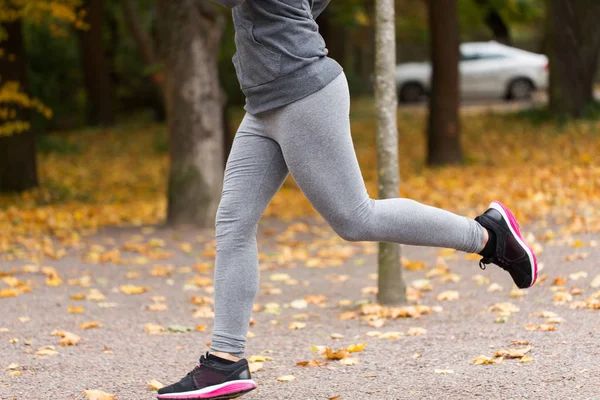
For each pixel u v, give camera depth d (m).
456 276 6.66
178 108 10.27
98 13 24.45
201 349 4.65
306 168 2.98
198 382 3.13
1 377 3.95
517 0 16.56
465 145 17.67
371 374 3.86
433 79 15.74
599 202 9.85
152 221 11.16
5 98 11.62
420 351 4.28
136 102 28.75
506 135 18.20
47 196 13.38
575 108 19.06
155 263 8.16
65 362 4.28
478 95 28.69
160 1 10.25
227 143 16.02
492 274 6.72
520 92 28.48
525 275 3.28
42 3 11.70
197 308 6.00
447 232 3.11
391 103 5.55
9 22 13.12
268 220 11.29
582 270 6.27
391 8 5.47
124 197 14.27
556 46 19.03
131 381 3.91
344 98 3.00
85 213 11.72
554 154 15.31
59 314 5.63
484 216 3.23
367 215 3.03
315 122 2.94
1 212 11.48
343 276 7.29
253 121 3.13
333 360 4.23
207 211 10.33
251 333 5.12
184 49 10.15
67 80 26.58
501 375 3.62
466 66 28.59
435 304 5.76
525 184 12.10
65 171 17.47
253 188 3.14
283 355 4.44
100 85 25.00
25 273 7.34
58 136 23.06
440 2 15.46
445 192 12.42
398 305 5.75
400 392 3.50
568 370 3.60
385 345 4.52
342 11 18.98
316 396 3.54
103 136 23.08
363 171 16.33
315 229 10.48
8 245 8.99
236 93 26.77
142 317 5.62
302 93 2.94
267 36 2.94
